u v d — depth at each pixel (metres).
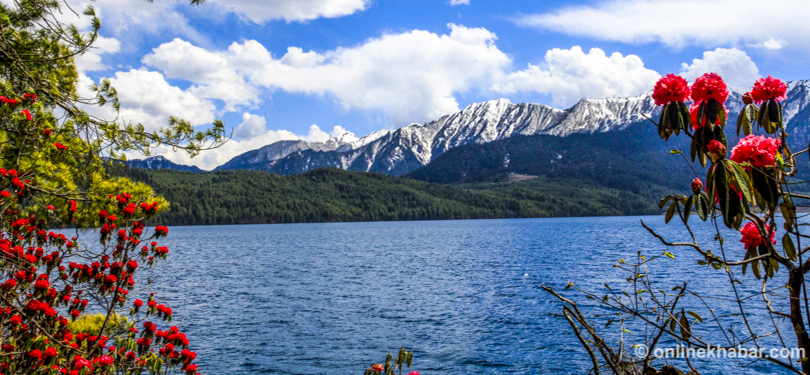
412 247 79.94
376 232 147.50
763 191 2.93
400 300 30.77
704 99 3.21
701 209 3.23
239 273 47.16
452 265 50.69
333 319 25.50
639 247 65.88
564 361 17.70
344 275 44.50
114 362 6.76
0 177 6.56
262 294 33.88
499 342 20.42
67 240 7.35
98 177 7.99
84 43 8.57
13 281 6.01
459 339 21.06
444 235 118.88
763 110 3.42
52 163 7.94
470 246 78.50
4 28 8.30
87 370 6.38
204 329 23.36
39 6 8.40
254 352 19.53
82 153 8.41
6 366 6.12
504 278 39.34
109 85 9.55
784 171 3.20
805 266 3.15
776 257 3.22
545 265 47.78
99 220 7.72
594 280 36.12
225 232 162.88
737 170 2.88
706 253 3.32
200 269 50.62
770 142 2.93
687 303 24.62
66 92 9.49
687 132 3.30
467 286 35.75
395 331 22.73
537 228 142.75
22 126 7.34
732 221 2.98
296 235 134.12
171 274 45.94
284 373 17.11
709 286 30.27
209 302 30.61
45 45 8.85
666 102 3.32
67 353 6.48
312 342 21.02
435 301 30.08
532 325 23.02
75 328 8.17
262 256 67.19
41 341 6.23
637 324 20.75
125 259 6.68
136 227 6.82
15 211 7.02
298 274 45.94
